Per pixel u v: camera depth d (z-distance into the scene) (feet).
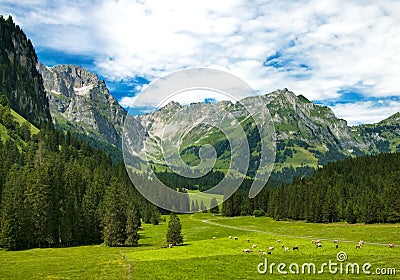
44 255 234.38
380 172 611.88
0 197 333.83
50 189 310.86
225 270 156.46
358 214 436.76
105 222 295.89
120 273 161.79
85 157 620.08
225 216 459.32
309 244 227.61
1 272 170.19
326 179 613.52
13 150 522.88
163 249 239.50
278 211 483.92
